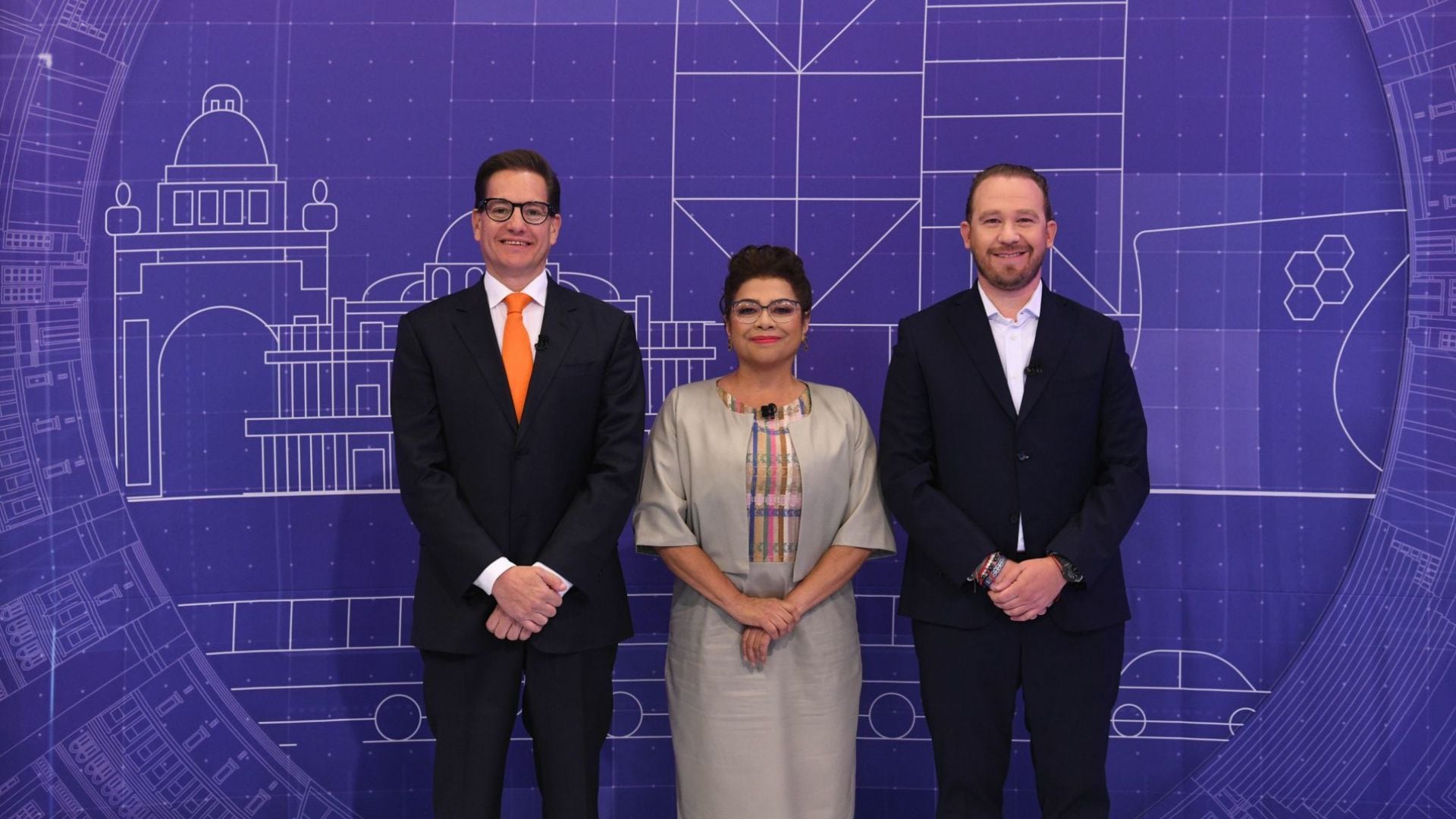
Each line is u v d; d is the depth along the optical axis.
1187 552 2.94
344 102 2.97
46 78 2.95
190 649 2.97
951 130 2.94
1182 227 2.92
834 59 2.96
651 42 2.96
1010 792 2.97
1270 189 2.91
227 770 2.97
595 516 2.26
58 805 2.95
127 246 2.96
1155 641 2.94
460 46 2.97
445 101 2.97
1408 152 2.88
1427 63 2.87
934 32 2.94
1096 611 2.32
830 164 2.96
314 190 2.97
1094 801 2.34
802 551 2.34
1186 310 2.93
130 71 2.97
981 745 2.35
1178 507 2.93
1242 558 2.93
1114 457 2.36
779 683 2.32
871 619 2.98
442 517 2.25
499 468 2.29
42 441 2.96
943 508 2.29
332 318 2.98
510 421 2.30
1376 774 2.90
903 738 2.98
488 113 2.97
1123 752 2.95
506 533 2.28
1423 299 2.88
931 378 2.36
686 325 2.98
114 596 2.96
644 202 2.97
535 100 2.97
